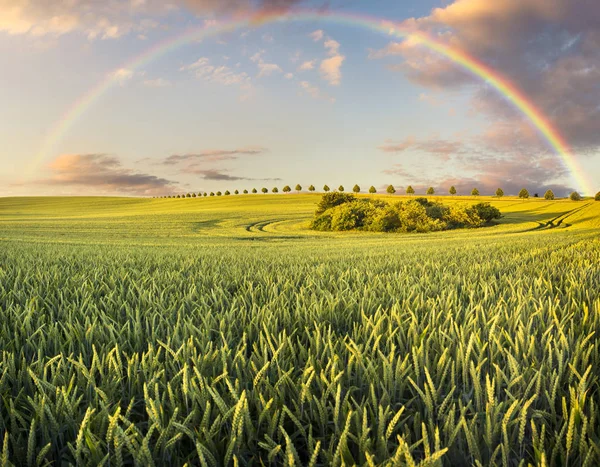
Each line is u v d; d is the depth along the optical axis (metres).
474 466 1.77
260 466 1.97
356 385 2.56
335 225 65.00
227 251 19.84
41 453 1.74
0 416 2.14
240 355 2.70
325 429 2.15
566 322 3.81
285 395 2.48
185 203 135.88
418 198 74.75
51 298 5.43
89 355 3.18
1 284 6.66
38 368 2.65
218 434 1.96
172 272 9.27
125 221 75.44
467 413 2.26
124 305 4.67
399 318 3.67
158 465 1.82
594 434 1.94
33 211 112.44
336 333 3.93
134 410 2.32
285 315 4.19
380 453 1.77
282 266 10.69
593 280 6.61
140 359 3.12
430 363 2.86
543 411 2.11
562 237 27.20
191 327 3.50
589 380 2.53
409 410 2.28
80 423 2.06
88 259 12.79
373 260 12.16
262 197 143.38
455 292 5.36
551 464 1.76
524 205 106.94
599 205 90.50
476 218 65.88
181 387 2.41
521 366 2.71
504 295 5.51
